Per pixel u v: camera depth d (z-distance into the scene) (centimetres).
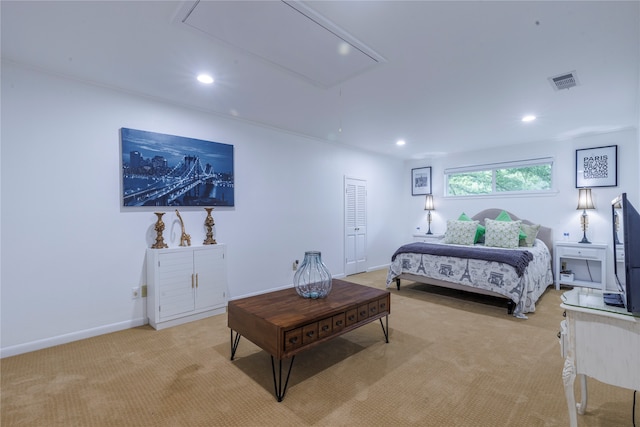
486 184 541
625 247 127
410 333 279
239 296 377
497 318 318
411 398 181
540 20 180
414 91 286
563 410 170
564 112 341
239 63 236
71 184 262
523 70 244
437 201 600
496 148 523
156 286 286
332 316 210
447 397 182
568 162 453
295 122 387
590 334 131
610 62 230
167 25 187
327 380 201
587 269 439
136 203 294
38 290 246
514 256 337
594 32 192
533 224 477
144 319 300
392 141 490
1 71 232
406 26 187
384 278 512
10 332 234
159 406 174
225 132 364
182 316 303
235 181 373
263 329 192
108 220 280
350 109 338
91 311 271
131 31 193
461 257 366
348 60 230
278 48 212
